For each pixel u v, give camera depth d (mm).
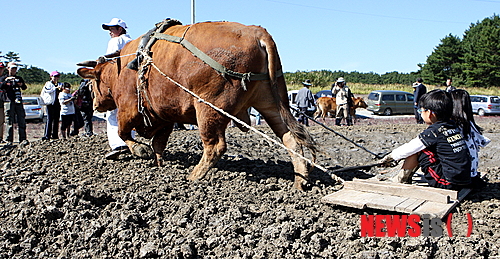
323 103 23391
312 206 5074
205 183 5684
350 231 4273
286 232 4223
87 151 7727
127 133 6754
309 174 6160
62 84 12719
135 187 5570
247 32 5129
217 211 4816
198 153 8000
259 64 5105
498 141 10102
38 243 4270
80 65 7027
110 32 7414
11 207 4797
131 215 4547
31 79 67812
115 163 6840
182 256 3986
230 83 5090
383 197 4840
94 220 4539
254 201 5199
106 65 6824
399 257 3949
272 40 5133
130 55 6172
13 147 8234
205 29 5297
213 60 5066
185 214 4680
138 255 4047
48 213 4488
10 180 5801
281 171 6648
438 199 4633
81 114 13125
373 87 54469
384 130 12250
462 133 5191
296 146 5586
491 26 78375
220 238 4152
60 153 7484
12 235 4332
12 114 10961
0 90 10828
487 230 4355
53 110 12406
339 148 9305
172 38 5457
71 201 4773
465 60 75125
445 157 4961
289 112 5406
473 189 5562
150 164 6770
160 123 6457
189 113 5609
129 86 6203
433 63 78500
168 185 5609
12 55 67688
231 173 6316
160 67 5520
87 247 4199
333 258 3984
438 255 3975
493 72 72000
